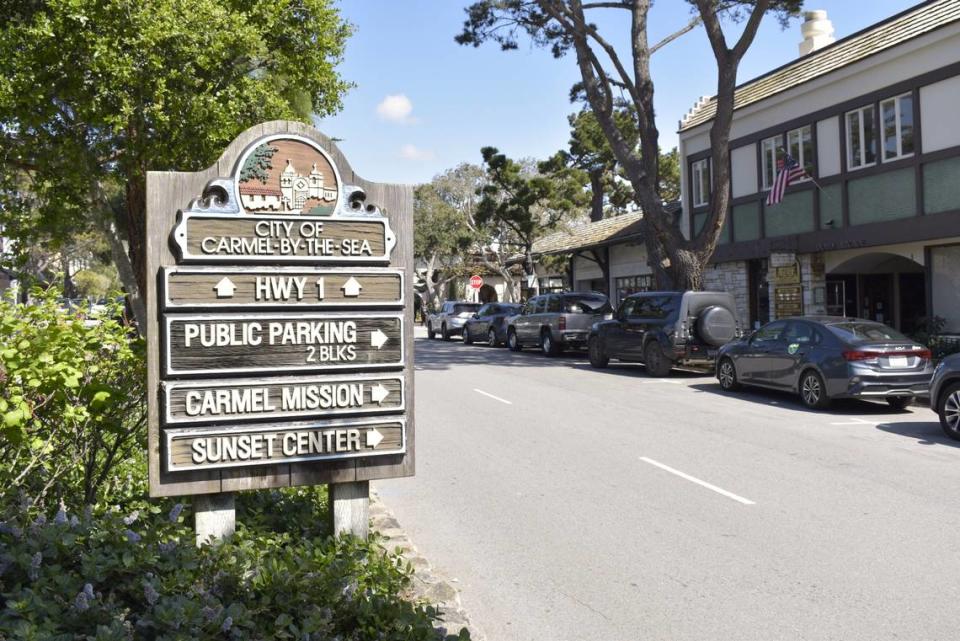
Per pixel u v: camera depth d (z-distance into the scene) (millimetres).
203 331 4695
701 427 12320
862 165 20016
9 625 2938
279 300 4848
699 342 19078
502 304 33500
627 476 9117
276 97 12922
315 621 3529
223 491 4758
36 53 11438
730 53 19891
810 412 13805
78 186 13039
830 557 6316
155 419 4656
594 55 22047
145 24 11398
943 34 17406
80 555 3686
